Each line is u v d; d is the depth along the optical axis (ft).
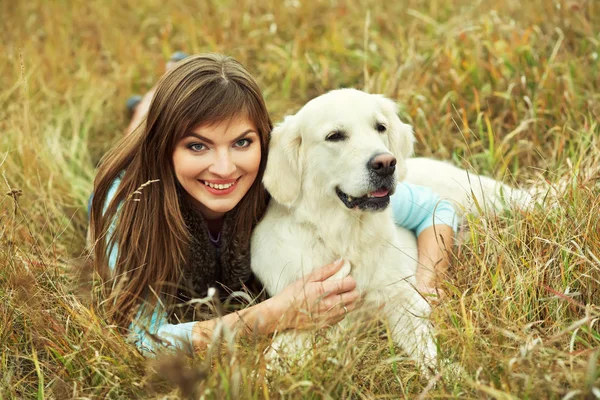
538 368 7.75
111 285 10.34
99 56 20.52
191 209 10.16
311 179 10.02
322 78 17.53
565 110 14.40
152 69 19.40
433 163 13.21
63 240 12.85
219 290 10.87
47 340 9.38
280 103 17.33
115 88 18.61
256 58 19.61
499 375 7.99
